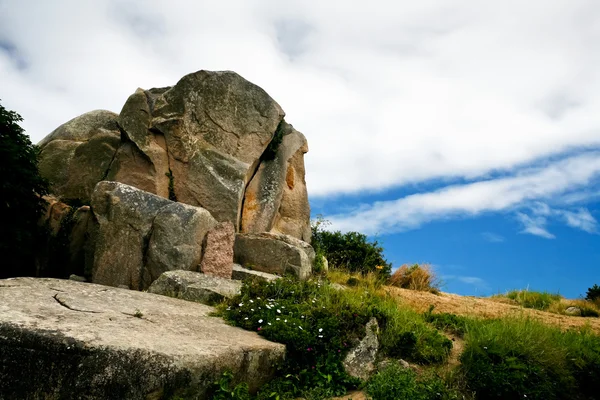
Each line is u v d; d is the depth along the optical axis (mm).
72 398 3949
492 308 10062
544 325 7453
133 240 9414
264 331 6035
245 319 6410
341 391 5555
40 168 13148
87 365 4012
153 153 11828
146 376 4168
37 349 4043
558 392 6082
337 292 7598
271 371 5465
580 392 6402
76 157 12664
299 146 14766
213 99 12602
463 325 7719
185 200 11695
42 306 5172
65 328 4391
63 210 11617
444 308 9562
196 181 11750
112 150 12609
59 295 5887
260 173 13281
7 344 4059
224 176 11867
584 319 9773
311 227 15461
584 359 6684
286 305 6766
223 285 8117
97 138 12734
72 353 4023
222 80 12805
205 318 6410
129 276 9250
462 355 6414
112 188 9836
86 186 12320
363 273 13445
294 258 10469
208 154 12055
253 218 12547
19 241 10156
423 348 6602
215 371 4656
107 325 4871
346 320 6527
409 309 7781
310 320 6379
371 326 6574
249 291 7355
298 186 14406
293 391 5375
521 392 5762
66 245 11094
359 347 6219
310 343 5863
